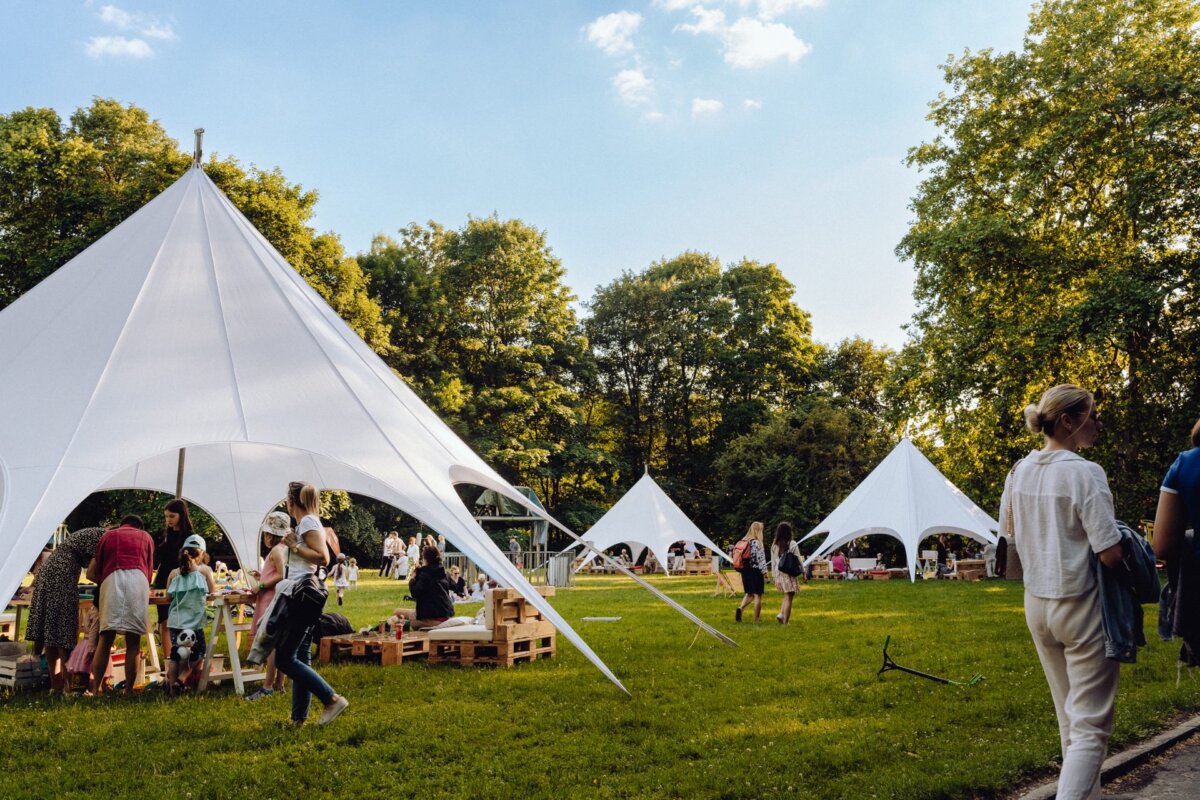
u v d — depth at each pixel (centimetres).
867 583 2381
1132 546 350
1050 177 2367
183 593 730
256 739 562
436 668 849
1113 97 2220
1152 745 517
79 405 735
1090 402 382
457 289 4291
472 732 582
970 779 452
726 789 454
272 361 838
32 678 755
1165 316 2183
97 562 729
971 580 2441
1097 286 2117
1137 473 2331
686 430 4656
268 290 923
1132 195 2142
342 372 870
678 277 4794
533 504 931
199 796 455
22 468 673
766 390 4431
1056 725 573
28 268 2495
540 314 4369
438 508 751
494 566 729
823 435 3784
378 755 529
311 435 769
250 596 743
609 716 628
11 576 588
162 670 827
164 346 813
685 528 2809
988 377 2328
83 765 511
